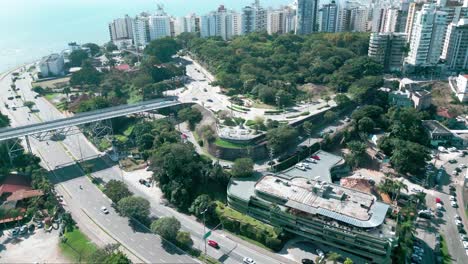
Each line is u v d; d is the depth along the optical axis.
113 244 168.88
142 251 176.38
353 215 167.38
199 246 180.62
